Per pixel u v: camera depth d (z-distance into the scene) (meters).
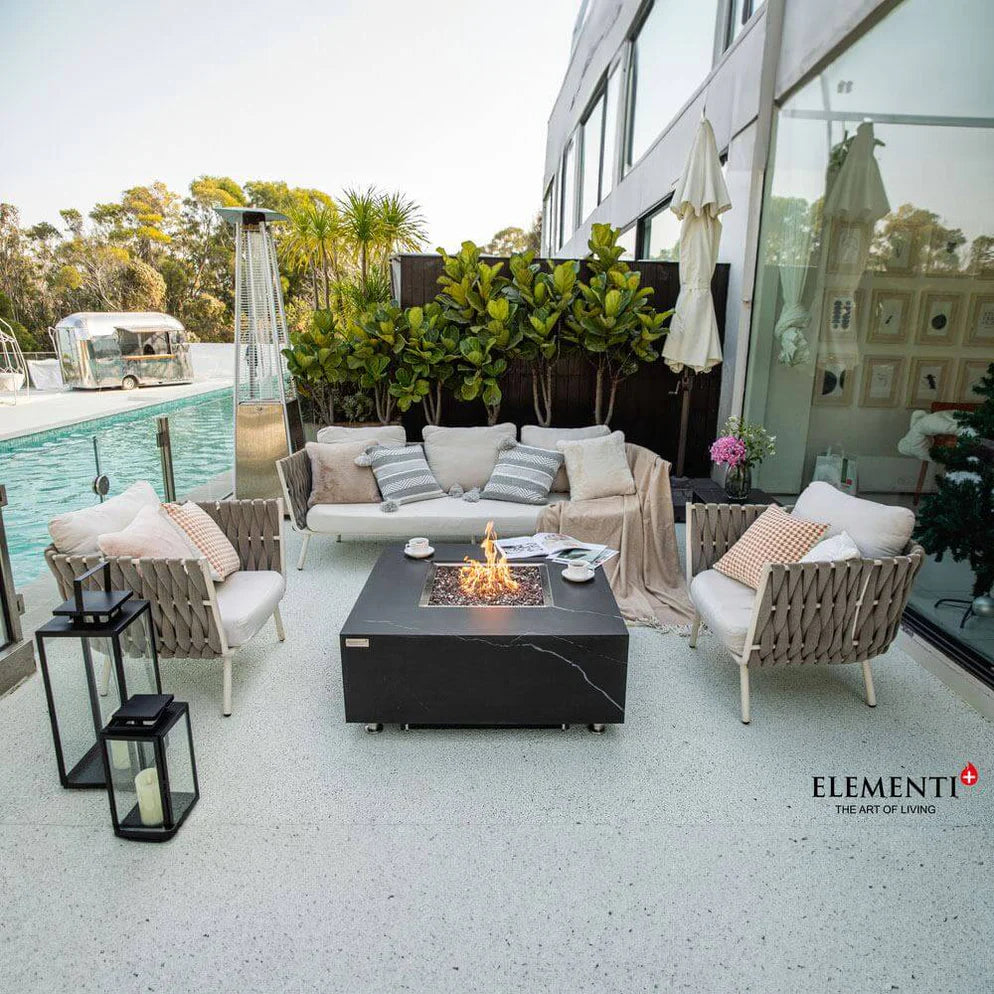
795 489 4.28
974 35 2.53
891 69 3.13
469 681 2.19
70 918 1.55
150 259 28.72
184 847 1.77
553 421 5.68
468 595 2.53
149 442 4.14
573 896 1.61
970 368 2.65
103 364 14.48
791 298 4.29
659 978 1.40
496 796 1.97
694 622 2.90
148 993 1.37
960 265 2.65
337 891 1.62
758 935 1.50
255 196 31.41
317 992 1.37
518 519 3.72
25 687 2.58
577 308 4.81
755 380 4.84
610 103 9.30
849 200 3.57
